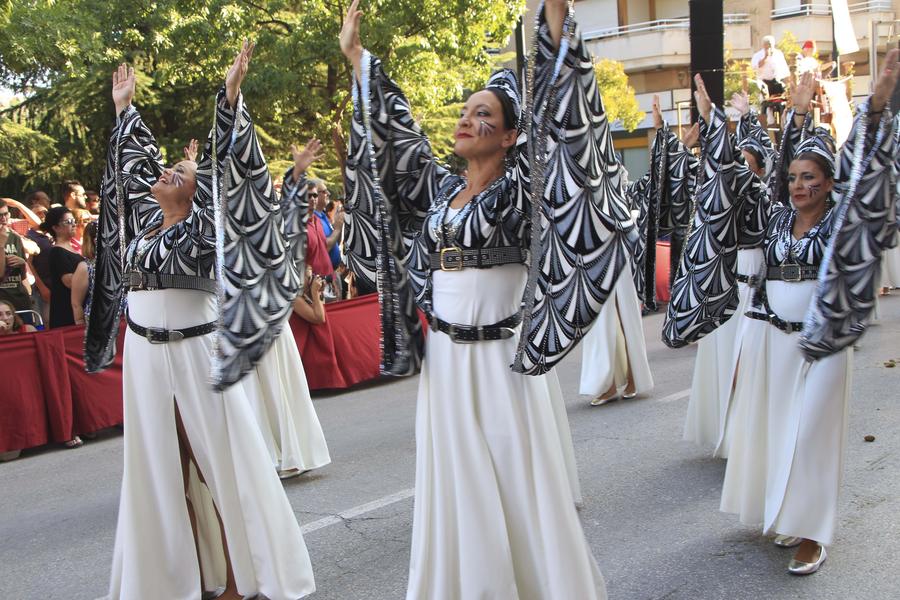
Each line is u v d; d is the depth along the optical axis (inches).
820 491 152.5
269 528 143.6
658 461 220.2
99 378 287.1
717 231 185.5
